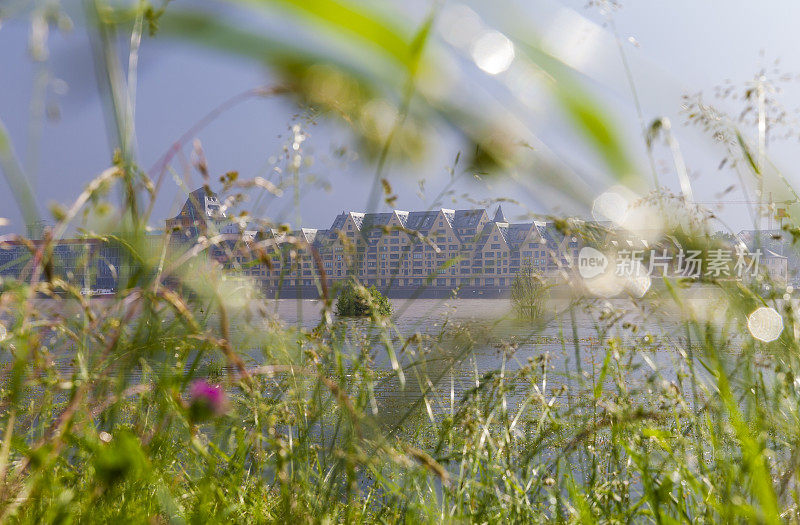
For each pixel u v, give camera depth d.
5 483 0.84
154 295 0.97
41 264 0.84
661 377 1.44
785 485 1.13
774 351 1.31
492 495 1.54
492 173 0.30
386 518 1.49
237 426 1.33
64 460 0.99
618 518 1.40
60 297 0.95
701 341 1.27
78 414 0.95
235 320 1.17
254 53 0.26
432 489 1.54
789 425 1.28
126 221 0.95
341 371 1.41
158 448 1.05
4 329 0.89
